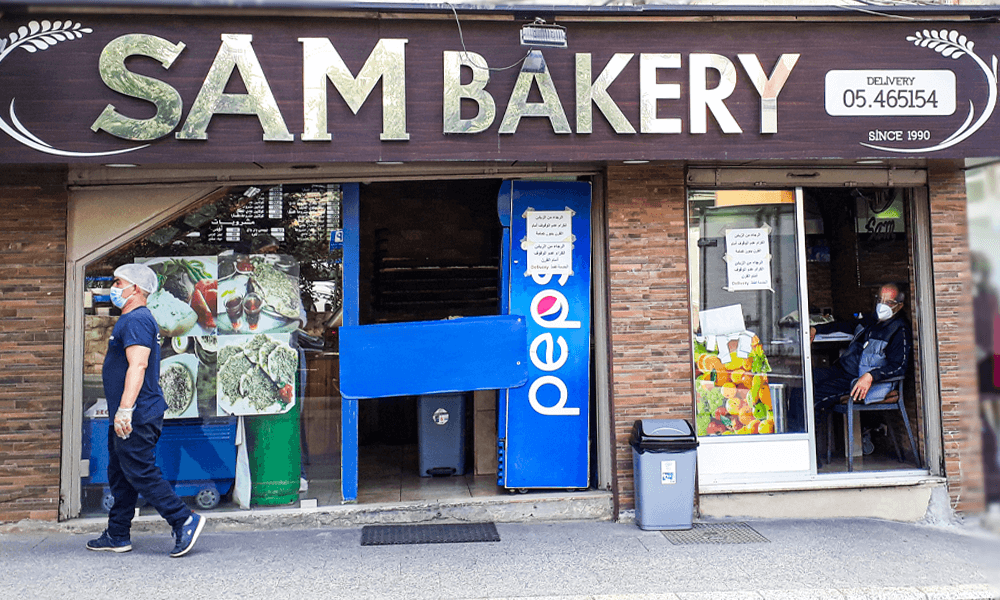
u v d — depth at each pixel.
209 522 5.58
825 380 7.07
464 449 6.82
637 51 5.47
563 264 6.11
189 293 5.78
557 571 4.73
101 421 5.65
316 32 5.22
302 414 5.87
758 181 6.20
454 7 5.25
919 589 4.47
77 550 5.06
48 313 5.52
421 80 5.33
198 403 5.76
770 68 5.56
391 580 4.54
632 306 5.93
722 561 4.95
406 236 9.41
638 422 5.75
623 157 5.48
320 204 5.92
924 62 5.64
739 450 6.19
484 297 9.22
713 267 6.33
